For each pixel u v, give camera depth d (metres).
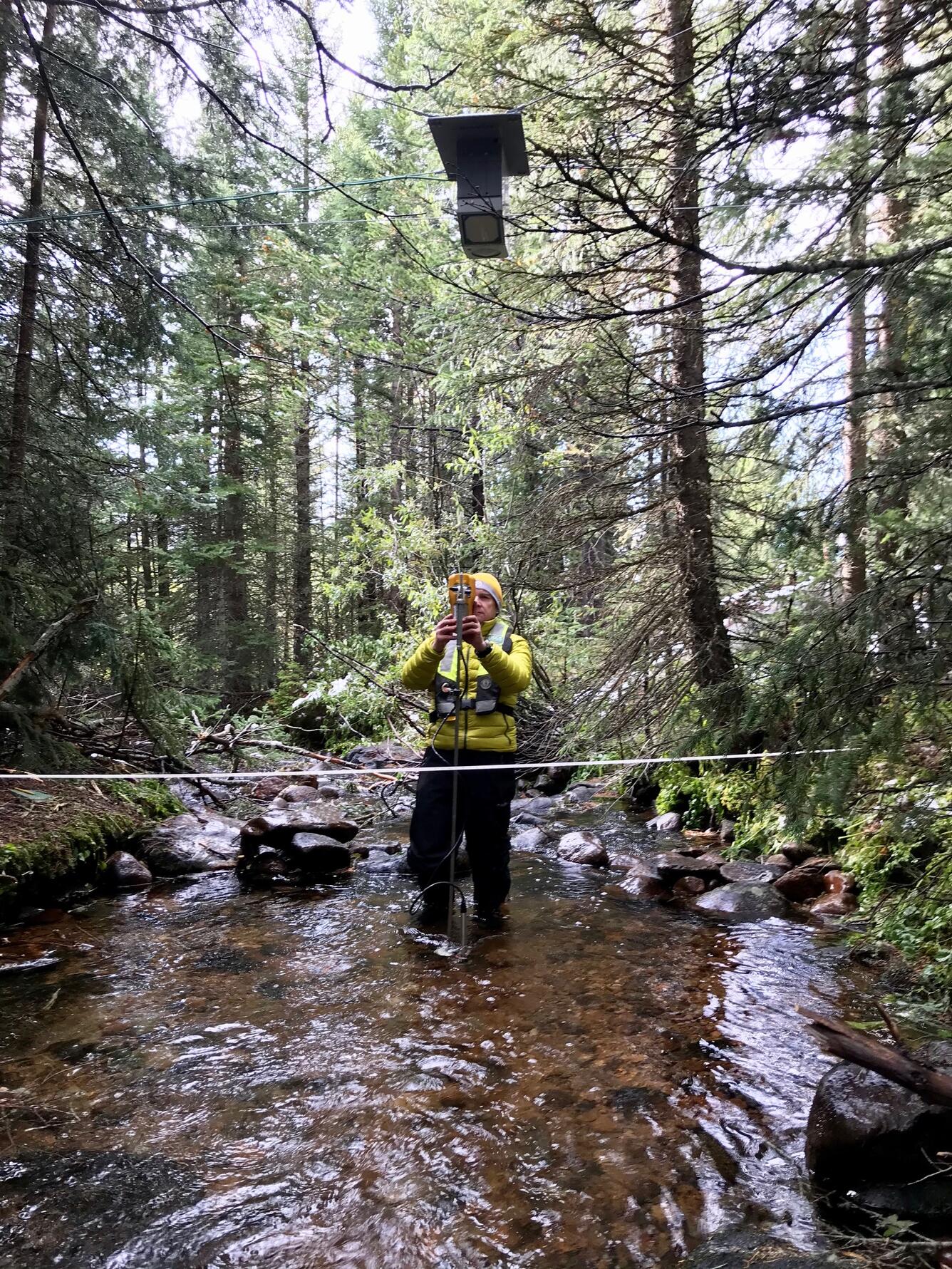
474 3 7.83
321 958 3.65
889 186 3.08
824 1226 1.87
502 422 7.77
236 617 17.25
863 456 3.86
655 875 4.83
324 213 13.59
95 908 4.43
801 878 4.56
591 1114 2.37
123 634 6.13
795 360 3.48
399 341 14.09
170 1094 2.46
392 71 10.24
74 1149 2.17
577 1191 2.01
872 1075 2.17
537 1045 2.80
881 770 3.35
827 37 2.93
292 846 5.11
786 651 3.14
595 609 7.33
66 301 6.16
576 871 5.31
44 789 5.21
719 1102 2.43
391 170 12.95
